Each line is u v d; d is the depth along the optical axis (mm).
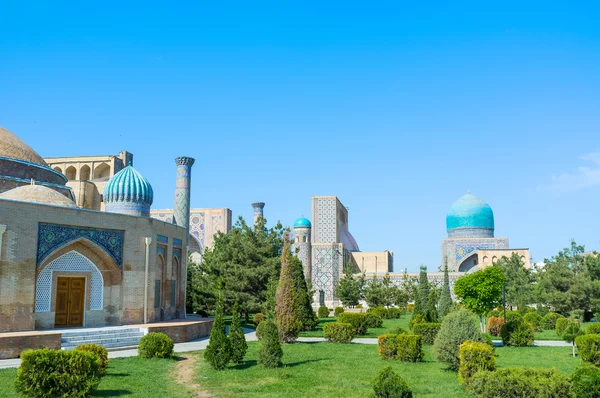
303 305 27703
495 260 59438
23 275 18469
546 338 24781
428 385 12562
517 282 40125
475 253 62312
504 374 10406
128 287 21547
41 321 19641
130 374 13844
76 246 20703
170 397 11320
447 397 11289
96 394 11422
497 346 21250
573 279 33281
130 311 21453
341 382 12695
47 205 19422
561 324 25953
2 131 26375
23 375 10555
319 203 62969
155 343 16500
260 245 31031
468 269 63656
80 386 10938
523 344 20922
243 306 29594
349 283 45781
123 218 21812
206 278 31062
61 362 10906
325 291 57844
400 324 32250
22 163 25172
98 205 33250
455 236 66750
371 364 15648
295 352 18266
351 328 21688
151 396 11383
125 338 19375
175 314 25844
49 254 19453
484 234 65625
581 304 32594
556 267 34344
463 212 66500
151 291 22328
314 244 58875
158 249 23766
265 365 14836
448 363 14492
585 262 33500
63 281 20469
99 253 21156
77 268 20812
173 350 18328
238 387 12344
